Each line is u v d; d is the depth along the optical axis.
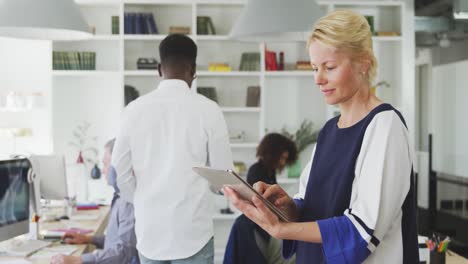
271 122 7.33
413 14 7.09
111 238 3.51
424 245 3.17
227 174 1.50
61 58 6.94
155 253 2.97
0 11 3.78
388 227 1.49
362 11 7.35
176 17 7.25
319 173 1.66
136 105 3.03
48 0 3.88
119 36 6.91
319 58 1.54
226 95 7.27
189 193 2.96
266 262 3.89
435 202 6.92
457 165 6.49
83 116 7.20
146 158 2.99
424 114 7.04
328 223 1.48
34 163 3.98
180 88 3.05
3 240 3.51
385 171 1.48
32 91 7.11
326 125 1.73
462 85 6.34
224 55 7.27
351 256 1.45
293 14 3.83
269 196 1.75
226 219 7.16
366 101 1.60
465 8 6.28
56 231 4.37
